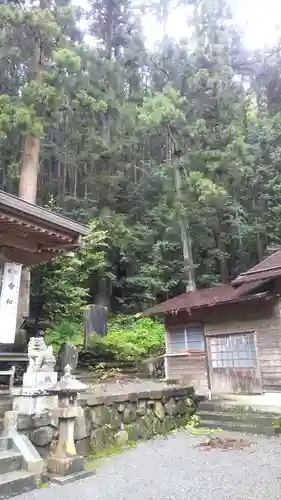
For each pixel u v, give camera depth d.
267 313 8.91
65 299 12.66
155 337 14.11
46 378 5.22
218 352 9.75
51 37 12.34
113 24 21.91
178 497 3.92
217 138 15.63
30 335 10.08
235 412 8.54
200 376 9.96
